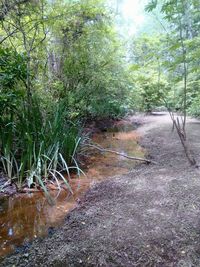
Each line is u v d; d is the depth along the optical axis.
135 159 3.35
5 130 2.68
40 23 3.40
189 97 5.55
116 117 7.23
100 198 2.21
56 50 4.16
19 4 3.04
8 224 1.90
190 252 1.42
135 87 6.74
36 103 2.86
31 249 1.57
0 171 2.78
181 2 2.52
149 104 7.68
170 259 1.39
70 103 4.01
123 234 1.60
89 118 6.01
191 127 4.99
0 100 2.46
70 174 3.01
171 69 2.94
